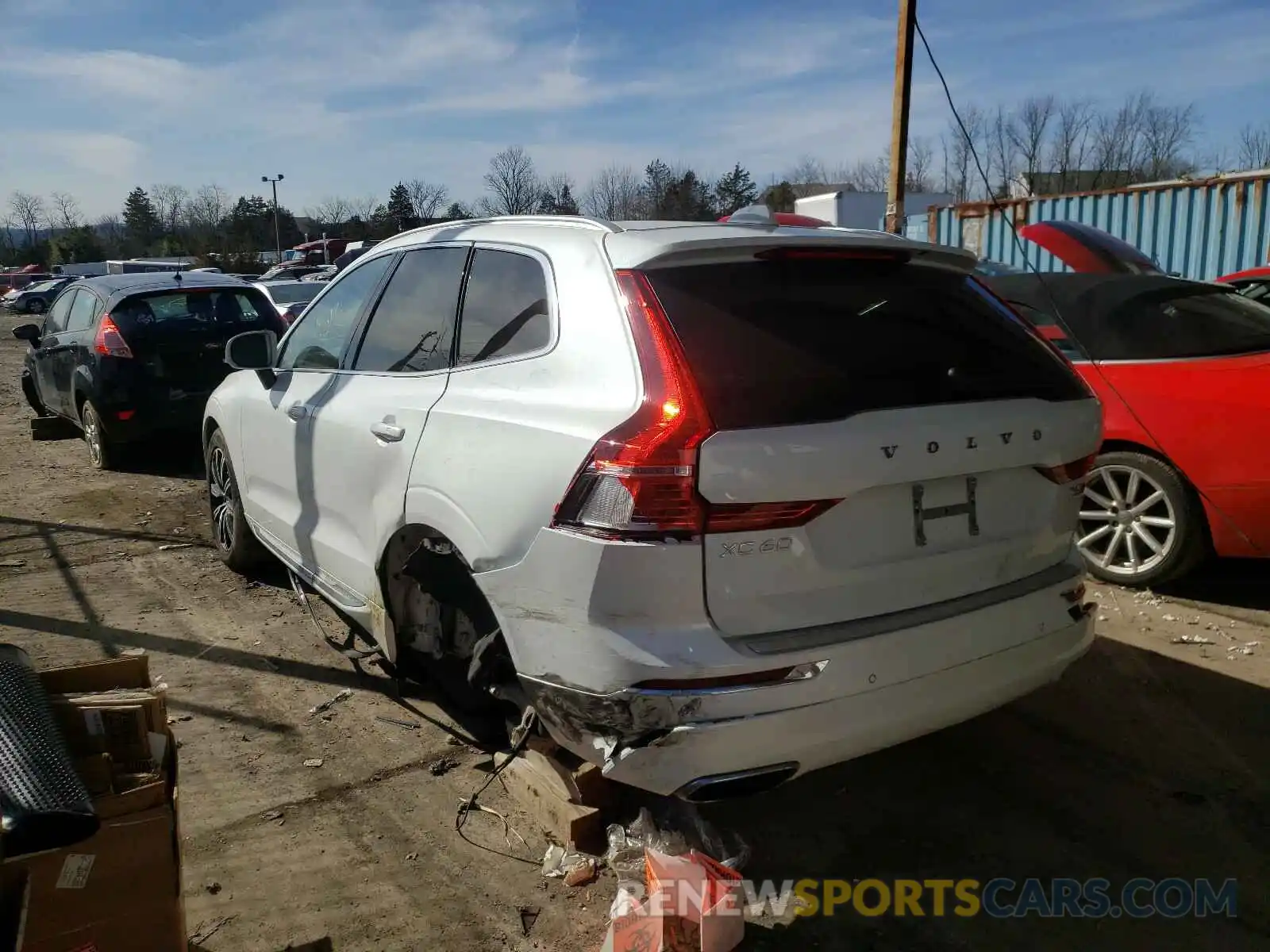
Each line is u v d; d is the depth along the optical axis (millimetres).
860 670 2520
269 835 3055
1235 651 4293
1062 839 3043
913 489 2637
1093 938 2621
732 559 2400
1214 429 4492
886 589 2613
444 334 3408
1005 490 2852
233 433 5023
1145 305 4957
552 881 2830
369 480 3521
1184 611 4734
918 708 2641
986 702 2820
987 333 3037
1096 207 14312
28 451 9312
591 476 2480
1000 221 15320
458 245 3533
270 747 3598
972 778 3389
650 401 2465
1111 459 4887
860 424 2510
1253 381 4426
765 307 2689
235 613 4906
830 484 2453
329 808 3201
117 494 7438
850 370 2637
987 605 2777
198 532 6410
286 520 4379
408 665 3949
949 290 3113
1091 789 3303
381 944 2584
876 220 23469
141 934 2074
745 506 2387
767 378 2520
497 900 2752
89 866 2004
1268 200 12617
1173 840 3025
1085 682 4051
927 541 2670
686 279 2682
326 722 3789
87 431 8516
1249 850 2973
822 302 2781
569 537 2496
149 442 8609
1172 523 4727
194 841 3018
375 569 3531
